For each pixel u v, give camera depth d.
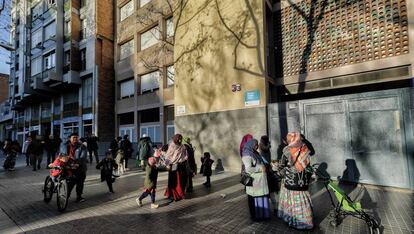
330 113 7.70
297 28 9.79
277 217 4.72
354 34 8.36
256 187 4.50
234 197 6.20
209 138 11.08
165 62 16.47
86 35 21.56
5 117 37.19
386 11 7.77
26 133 30.92
